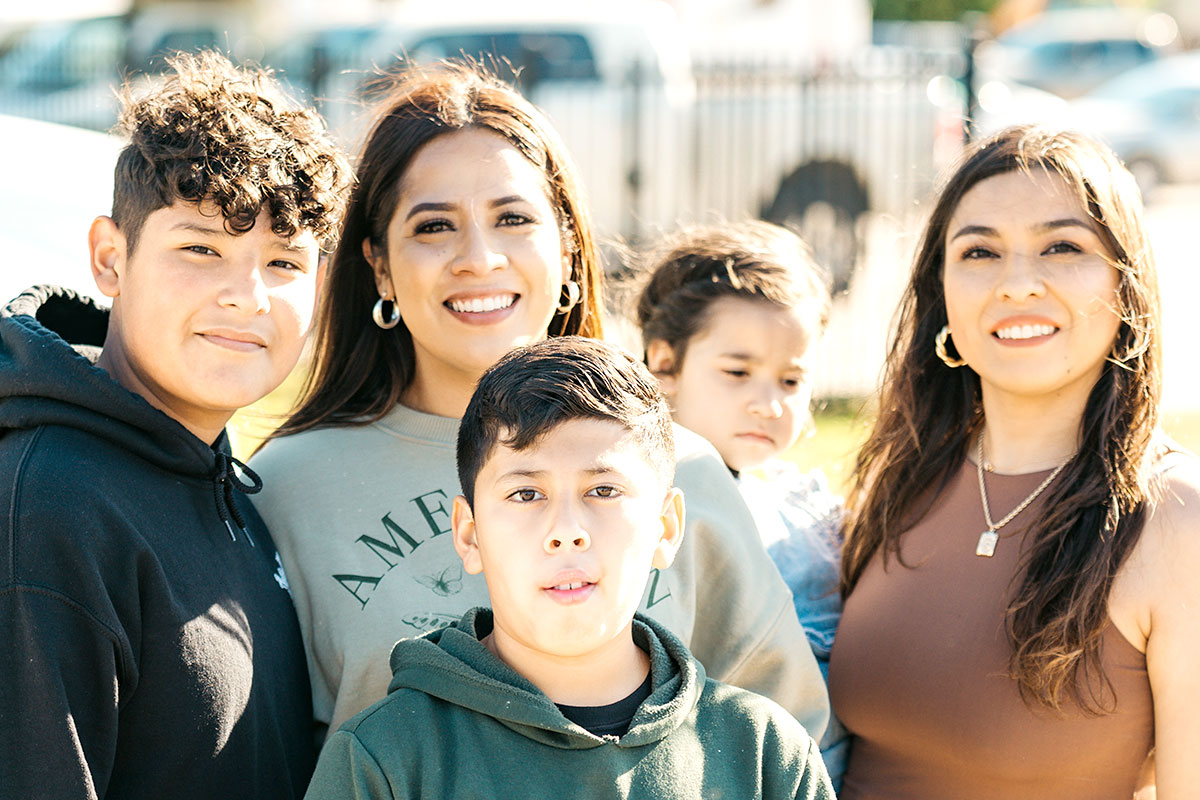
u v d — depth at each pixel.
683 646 2.12
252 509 2.43
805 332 3.22
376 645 2.34
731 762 2.04
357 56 11.46
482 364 2.53
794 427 3.26
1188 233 15.46
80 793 1.80
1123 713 2.33
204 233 2.03
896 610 2.61
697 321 3.22
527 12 11.58
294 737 2.21
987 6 32.56
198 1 15.34
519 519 1.98
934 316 2.77
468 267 2.47
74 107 13.22
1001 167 2.54
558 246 2.62
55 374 1.98
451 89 2.64
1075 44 26.77
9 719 1.80
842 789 2.70
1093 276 2.45
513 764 1.94
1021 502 2.54
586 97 10.60
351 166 2.58
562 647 1.95
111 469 1.98
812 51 14.79
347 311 2.70
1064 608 2.32
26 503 1.86
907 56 10.28
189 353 2.05
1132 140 19.39
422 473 2.55
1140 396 2.45
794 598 2.96
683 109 10.62
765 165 10.38
